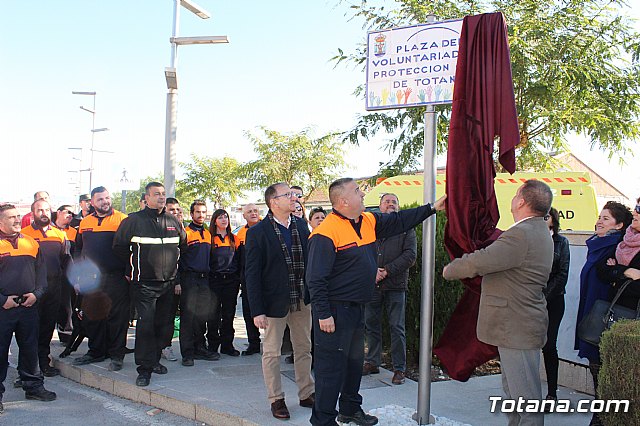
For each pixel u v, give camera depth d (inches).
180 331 266.4
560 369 235.8
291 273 192.4
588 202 374.6
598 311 165.5
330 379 165.2
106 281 254.1
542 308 143.4
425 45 172.6
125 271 254.2
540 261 141.6
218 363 270.4
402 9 464.4
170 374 247.9
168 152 379.2
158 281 234.2
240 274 288.0
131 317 273.4
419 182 399.2
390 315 231.8
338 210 167.8
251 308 185.9
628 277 162.6
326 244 163.8
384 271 225.3
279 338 191.2
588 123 419.5
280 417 185.3
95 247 255.1
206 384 230.2
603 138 437.7
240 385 228.7
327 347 165.0
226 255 282.5
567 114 413.7
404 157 484.4
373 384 227.8
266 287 189.8
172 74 374.3
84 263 256.8
